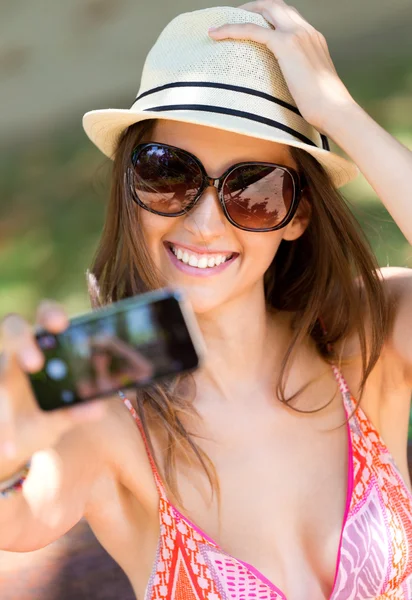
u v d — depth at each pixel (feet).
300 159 7.15
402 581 7.23
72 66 43.19
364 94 30.53
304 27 7.11
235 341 7.43
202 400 7.41
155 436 6.99
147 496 6.95
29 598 7.61
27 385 4.41
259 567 6.94
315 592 6.94
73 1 48.65
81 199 27.86
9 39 46.52
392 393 7.96
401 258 14.08
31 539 6.08
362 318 7.83
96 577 7.82
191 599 6.76
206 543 6.81
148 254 7.07
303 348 7.79
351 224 7.47
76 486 6.54
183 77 6.92
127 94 39.42
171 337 4.41
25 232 25.85
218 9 7.12
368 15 39.22
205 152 6.81
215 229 6.84
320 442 7.45
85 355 4.39
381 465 7.43
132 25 45.52
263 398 7.52
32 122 37.83
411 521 7.35
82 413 4.42
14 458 4.52
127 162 7.09
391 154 6.89
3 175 31.83
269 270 8.09
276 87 7.03
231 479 7.16
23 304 21.40
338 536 7.15
